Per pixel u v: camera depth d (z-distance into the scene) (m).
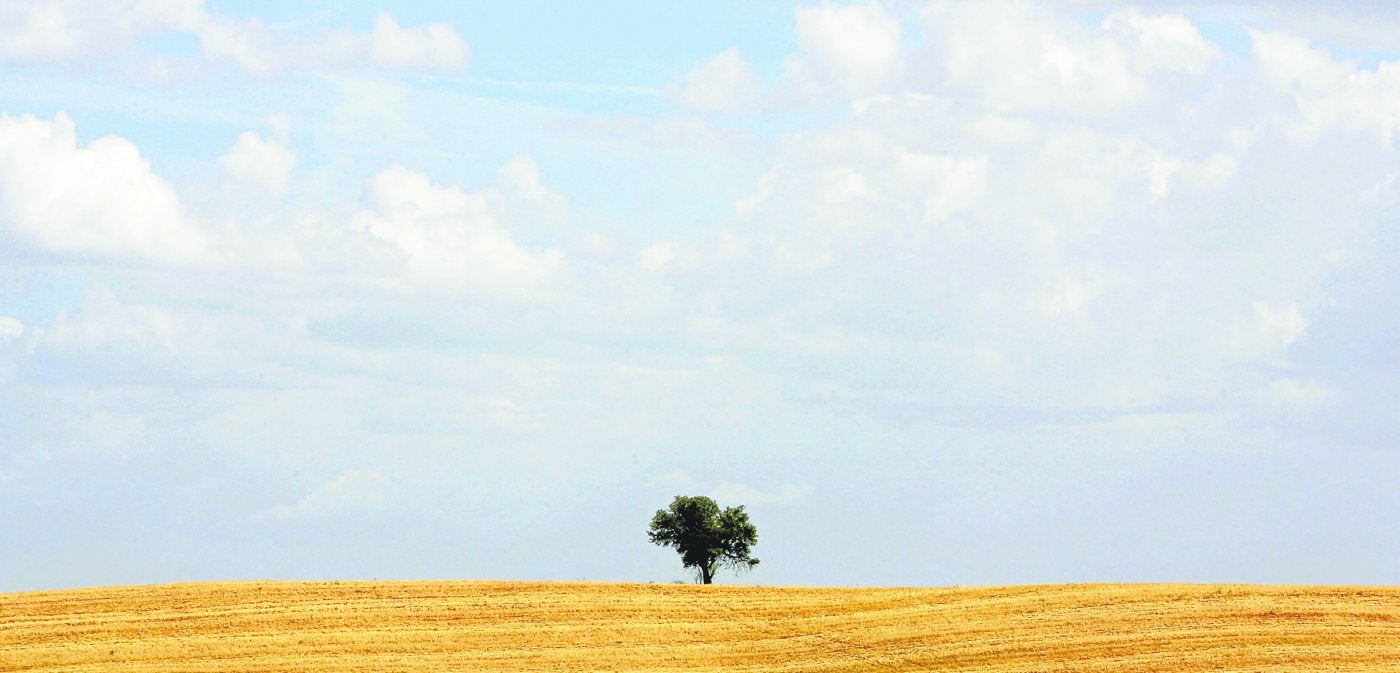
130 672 49.03
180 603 60.75
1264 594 60.84
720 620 59.44
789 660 52.72
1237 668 47.34
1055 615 57.50
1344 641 51.31
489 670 50.34
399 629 56.09
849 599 63.56
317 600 61.56
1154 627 54.47
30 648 52.12
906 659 51.25
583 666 51.25
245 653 52.00
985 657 50.91
